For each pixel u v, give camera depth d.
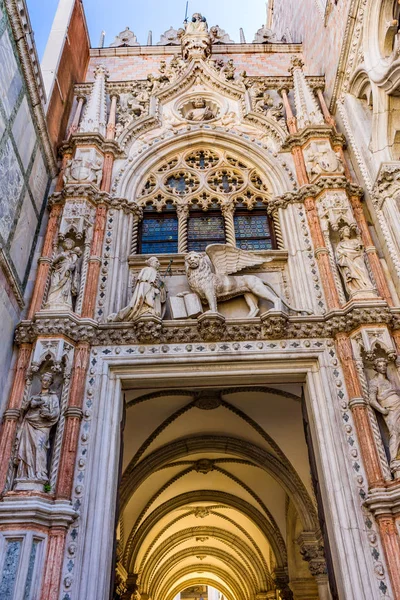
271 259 10.27
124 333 8.88
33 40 10.04
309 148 11.81
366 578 6.74
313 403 8.42
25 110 10.01
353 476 7.58
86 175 11.02
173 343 8.91
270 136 12.70
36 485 7.17
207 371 8.73
